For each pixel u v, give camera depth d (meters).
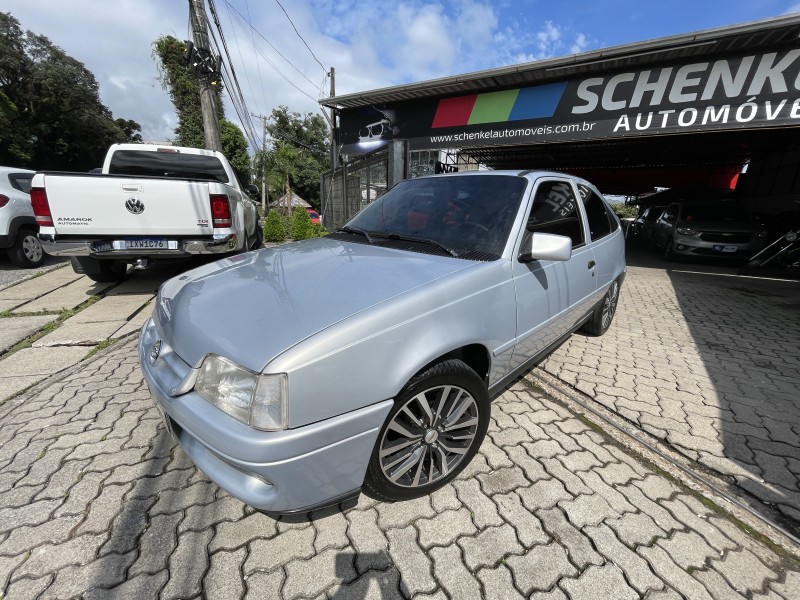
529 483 2.01
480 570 1.56
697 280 7.29
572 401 2.79
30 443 2.24
